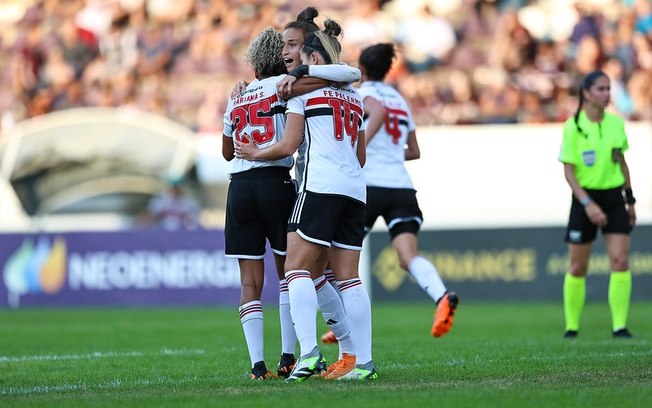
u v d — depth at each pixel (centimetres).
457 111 6712
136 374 2275
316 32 1988
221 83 6944
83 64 7000
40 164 6494
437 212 6322
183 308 5634
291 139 1922
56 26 7100
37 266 5919
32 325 4384
